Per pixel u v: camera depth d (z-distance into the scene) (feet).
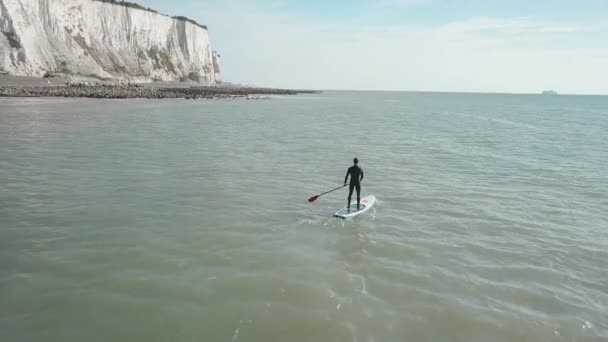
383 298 20.34
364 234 29.43
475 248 27.30
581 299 20.86
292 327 17.70
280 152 64.54
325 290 20.88
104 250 24.85
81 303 19.07
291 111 166.71
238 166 51.83
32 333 16.87
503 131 108.27
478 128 115.55
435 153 68.39
